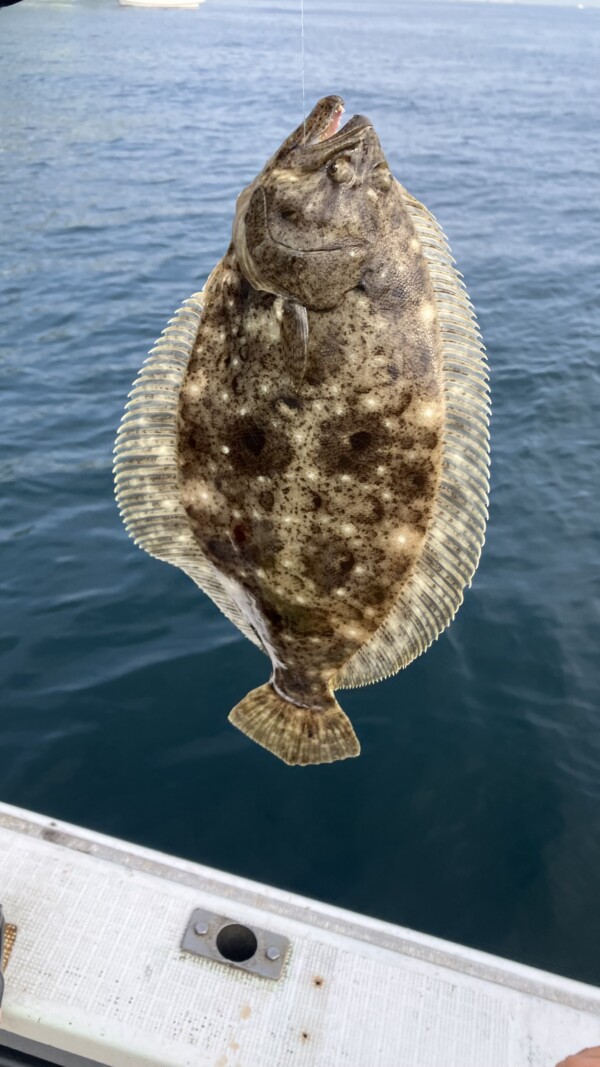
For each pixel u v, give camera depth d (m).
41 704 1.63
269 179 0.55
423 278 0.56
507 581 1.97
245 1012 0.70
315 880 1.34
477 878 1.35
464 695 1.67
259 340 0.57
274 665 0.69
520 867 1.37
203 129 7.03
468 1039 0.69
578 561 2.04
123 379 2.84
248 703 0.70
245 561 0.63
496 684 1.69
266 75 10.52
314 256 0.54
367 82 10.70
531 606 1.89
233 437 0.59
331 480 0.58
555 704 1.65
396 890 1.33
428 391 0.57
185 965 0.72
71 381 2.82
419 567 0.61
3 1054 0.69
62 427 2.55
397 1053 0.68
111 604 1.88
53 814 1.42
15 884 0.77
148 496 0.62
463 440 0.58
